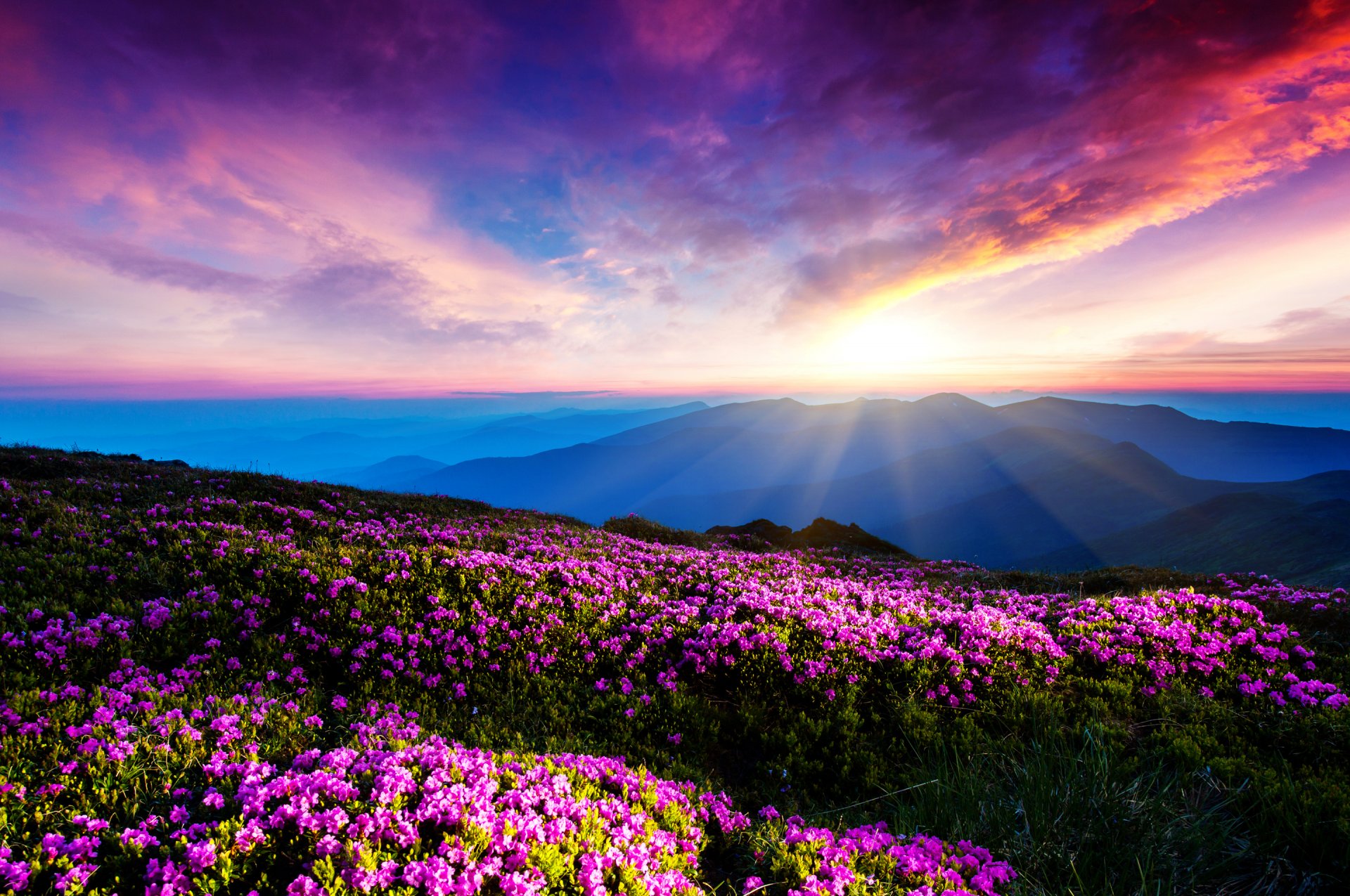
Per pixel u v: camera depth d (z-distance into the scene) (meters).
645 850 5.56
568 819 5.85
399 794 5.57
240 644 10.24
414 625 11.55
